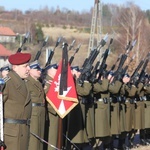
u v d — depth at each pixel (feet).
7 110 29.12
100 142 48.55
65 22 275.39
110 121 47.57
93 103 44.65
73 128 42.27
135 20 169.99
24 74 29.96
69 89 37.86
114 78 46.70
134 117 52.60
